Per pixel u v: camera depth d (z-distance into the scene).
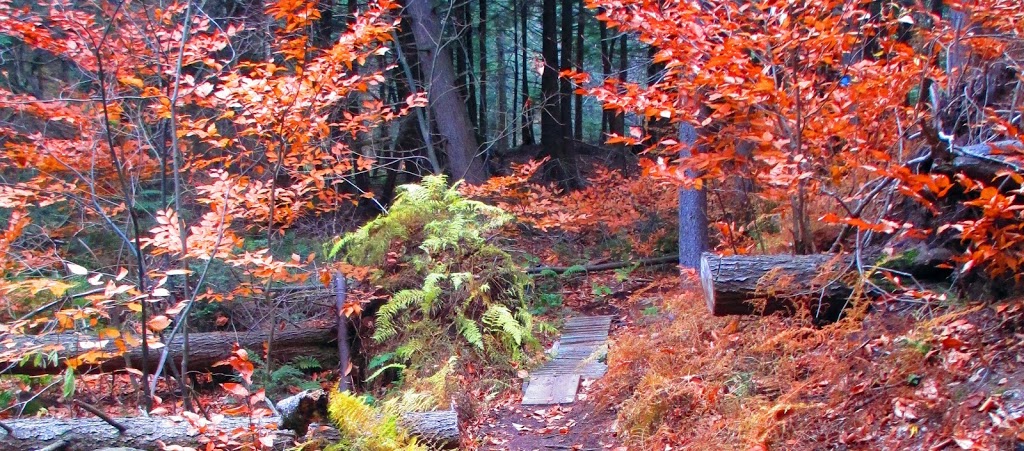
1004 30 4.00
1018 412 2.77
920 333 3.53
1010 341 3.27
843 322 4.08
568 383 5.77
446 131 11.51
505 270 7.16
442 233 6.89
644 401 4.47
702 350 4.94
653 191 9.63
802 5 4.82
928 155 4.06
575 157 15.53
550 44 15.55
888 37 4.74
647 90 4.55
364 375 6.75
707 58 4.59
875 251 4.35
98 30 4.64
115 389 6.39
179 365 6.39
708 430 3.94
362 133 10.90
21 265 5.00
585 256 9.91
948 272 4.09
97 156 5.48
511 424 5.13
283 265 4.54
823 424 3.50
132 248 4.53
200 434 3.42
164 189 4.93
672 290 7.77
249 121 5.01
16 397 5.56
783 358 4.25
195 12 6.08
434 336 6.35
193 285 7.02
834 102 4.44
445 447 4.14
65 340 5.07
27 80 7.32
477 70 17.28
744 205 7.01
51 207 6.90
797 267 4.37
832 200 5.32
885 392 3.40
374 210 12.86
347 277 6.58
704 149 6.40
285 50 5.06
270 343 6.27
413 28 11.45
